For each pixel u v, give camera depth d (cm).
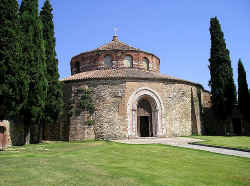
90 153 1469
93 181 820
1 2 1672
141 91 2598
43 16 2450
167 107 2688
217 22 3362
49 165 1087
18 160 1216
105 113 2500
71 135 2445
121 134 2455
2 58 1662
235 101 3225
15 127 2095
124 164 1132
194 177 905
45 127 2675
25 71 1828
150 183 808
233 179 888
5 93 1658
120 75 2589
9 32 1684
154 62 3238
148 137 2572
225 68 3212
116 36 3656
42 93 2052
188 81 2930
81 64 3156
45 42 2370
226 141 2069
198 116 2992
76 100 2538
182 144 1900
